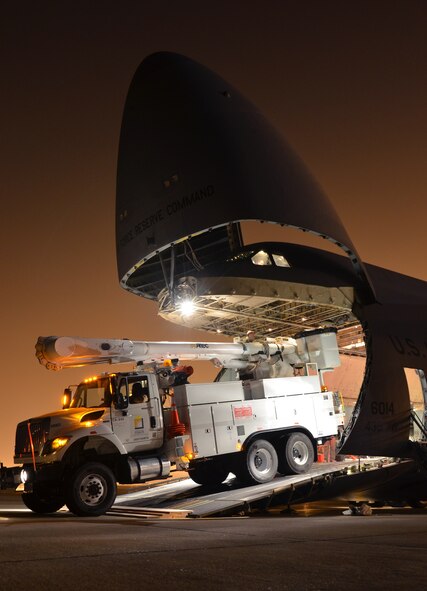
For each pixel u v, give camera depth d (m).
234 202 15.25
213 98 17.34
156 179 16.77
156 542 4.90
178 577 2.95
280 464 16.05
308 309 18.45
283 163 16.50
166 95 17.59
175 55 18.80
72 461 12.88
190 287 15.97
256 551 4.02
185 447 14.05
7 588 2.75
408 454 15.62
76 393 14.05
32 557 3.97
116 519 10.53
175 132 16.86
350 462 16.88
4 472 13.58
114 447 13.44
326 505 15.53
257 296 16.52
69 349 14.30
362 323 16.94
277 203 15.43
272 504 13.27
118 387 13.45
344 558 3.57
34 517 11.66
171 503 13.61
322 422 16.91
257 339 18.67
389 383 15.85
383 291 18.08
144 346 15.72
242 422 15.30
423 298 19.27
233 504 12.11
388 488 15.70
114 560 3.66
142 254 16.45
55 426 12.70
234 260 17.06
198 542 4.81
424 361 16.77
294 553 3.87
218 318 19.02
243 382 16.34
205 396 14.86
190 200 15.82
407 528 6.08
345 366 24.48
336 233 15.93
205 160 16.00
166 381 14.65
